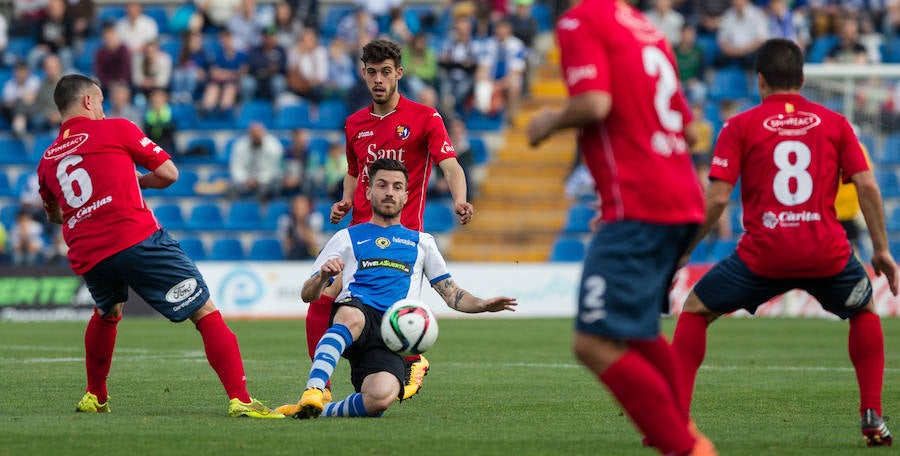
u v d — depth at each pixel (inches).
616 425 959.6
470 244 3095.5
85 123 1005.8
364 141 1162.0
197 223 3169.3
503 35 3366.1
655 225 685.9
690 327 885.2
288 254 2908.5
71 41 3688.5
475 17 3410.4
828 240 850.1
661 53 711.1
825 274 855.1
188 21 3843.5
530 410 1066.7
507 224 3164.4
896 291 866.1
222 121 3435.0
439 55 3427.7
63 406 1086.4
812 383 1322.6
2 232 3019.2
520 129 3346.5
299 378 1373.0
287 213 3127.5
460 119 3321.9
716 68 3442.4
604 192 694.5
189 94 3496.6
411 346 985.5
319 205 3110.2
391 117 1154.0
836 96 2970.0
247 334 2171.5
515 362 1603.1
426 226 3117.6
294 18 3617.1
